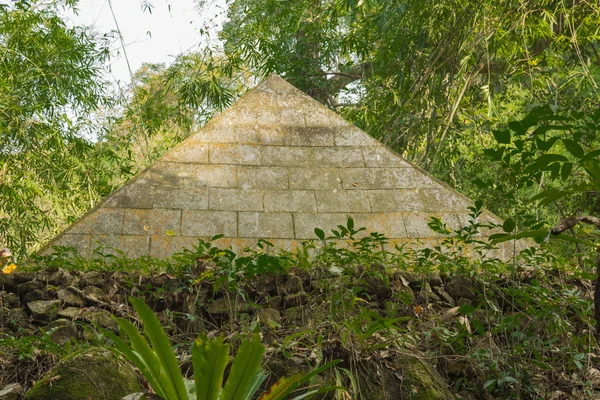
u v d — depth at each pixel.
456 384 3.12
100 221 4.20
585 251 5.33
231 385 2.28
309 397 2.53
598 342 3.43
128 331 2.29
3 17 7.28
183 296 3.52
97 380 2.81
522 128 2.85
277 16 9.89
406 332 3.25
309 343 3.09
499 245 4.28
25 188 6.41
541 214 8.52
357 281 3.58
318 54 10.65
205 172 4.51
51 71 7.52
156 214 4.27
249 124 4.81
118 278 3.64
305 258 3.74
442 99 8.18
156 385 2.34
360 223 4.38
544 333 3.42
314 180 4.55
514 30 7.69
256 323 3.27
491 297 3.64
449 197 4.54
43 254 4.03
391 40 8.45
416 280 3.73
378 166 4.67
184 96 8.80
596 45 9.78
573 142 2.77
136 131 9.07
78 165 7.38
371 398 2.88
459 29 7.72
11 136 6.89
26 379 2.95
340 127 4.87
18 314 3.43
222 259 3.63
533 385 3.14
